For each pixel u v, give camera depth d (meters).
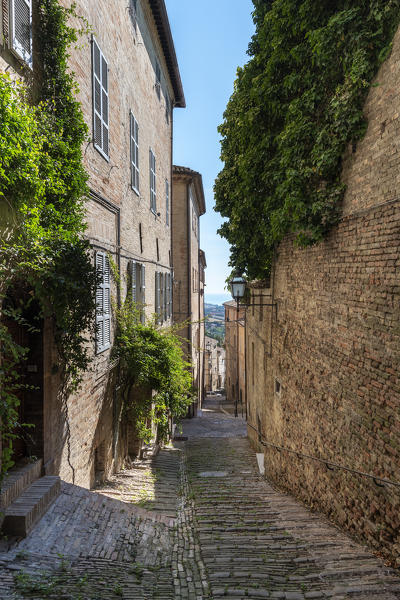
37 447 6.09
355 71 5.55
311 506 7.94
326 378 7.23
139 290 12.60
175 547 5.65
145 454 12.69
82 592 3.83
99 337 8.41
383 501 5.19
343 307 6.47
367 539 5.61
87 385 7.91
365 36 5.46
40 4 5.81
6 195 4.62
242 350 30.19
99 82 8.42
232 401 36.53
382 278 5.24
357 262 5.96
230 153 13.28
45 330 6.09
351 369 6.18
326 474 7.17
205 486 10.07
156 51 16.25
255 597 4.04
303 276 8.61
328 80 6.91
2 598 3.51
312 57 7.01
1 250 4.55
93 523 5.73
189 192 24.80
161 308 17.30
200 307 37.56
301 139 7.42
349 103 5.83
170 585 4.37
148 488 9.22
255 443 15.54
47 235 5.27
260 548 5.53
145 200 13.73
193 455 14.27
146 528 6.16
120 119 10.33
